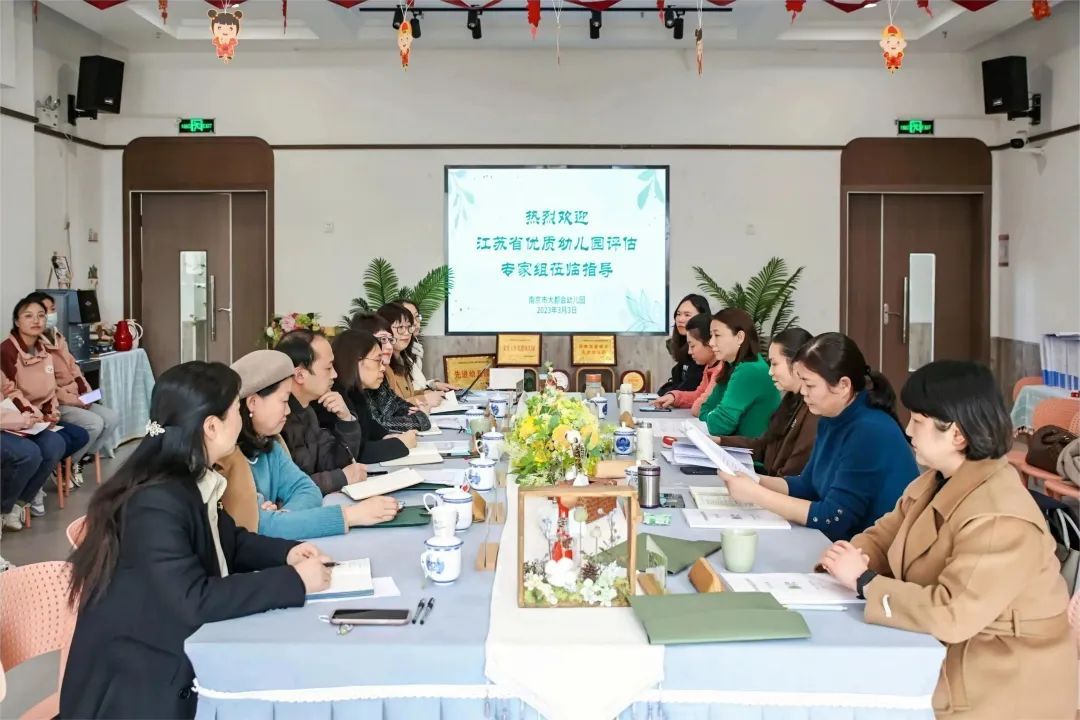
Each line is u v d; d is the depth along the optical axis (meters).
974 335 7.95
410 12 6.99
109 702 1.64
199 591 1.62
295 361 2.88
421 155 7.76
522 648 1.51
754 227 7.77
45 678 3.03
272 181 7.77
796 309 7.82
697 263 7.78
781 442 3.22
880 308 7.99
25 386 5.15
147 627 1.66
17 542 4.55
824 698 1.52
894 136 7.73
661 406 4.91
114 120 7.75
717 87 7.69
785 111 7.71
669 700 1.53
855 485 2.32
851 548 1.81
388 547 2.12
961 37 7.29
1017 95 7.00
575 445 2.29
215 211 7.95
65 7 6.56
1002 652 1.65
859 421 2.41
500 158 7.74
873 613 1.65
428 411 4.60
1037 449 4.40
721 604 1.66
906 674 1.52
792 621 1.58
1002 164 7.71
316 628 1.60
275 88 7.73
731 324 4.18
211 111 7.76
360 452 3.18
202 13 7.12
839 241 7.78
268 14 7.04
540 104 7.71
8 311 6.00
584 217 7.77
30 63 6.21
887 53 4.07
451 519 1.90
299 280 7.82
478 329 7.84
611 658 1.51
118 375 6.82
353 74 7.71
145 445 1.75
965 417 1.68
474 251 7.79
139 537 1.65
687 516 2.39
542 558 1.82
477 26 6.91
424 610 1.69
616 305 7.80
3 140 5.95
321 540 2.18
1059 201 6.93
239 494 2.15
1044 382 5.93
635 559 1.72
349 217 7.79
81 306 6.72
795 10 5.24
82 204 7.48
